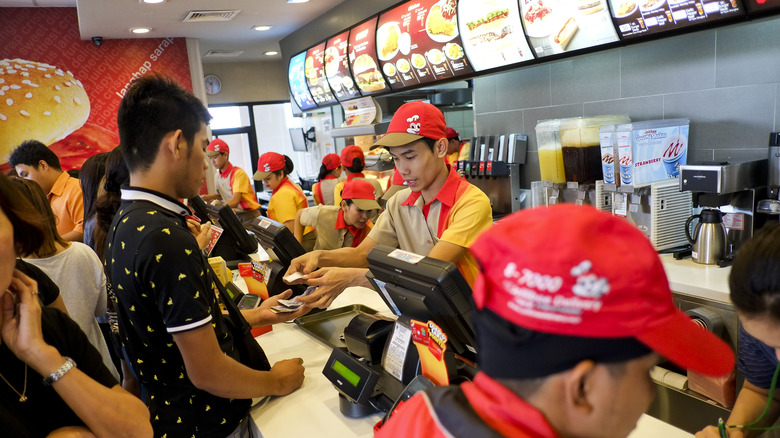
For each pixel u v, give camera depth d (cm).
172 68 672
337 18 558
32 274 144
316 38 614
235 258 321
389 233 208
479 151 430
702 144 295
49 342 100
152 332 124
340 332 192
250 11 545
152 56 659
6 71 590
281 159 436
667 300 50
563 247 47
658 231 269
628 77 328
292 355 178
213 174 729
